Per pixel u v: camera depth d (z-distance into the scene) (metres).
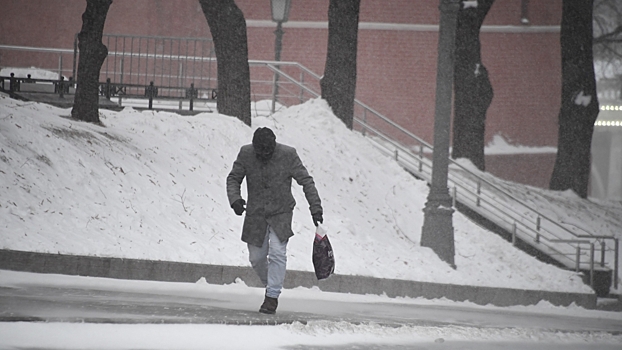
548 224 73.50
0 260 33.56
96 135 47.50
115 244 37.88
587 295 56.81
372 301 41.91
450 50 54.22
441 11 54.19
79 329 21.58
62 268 34.72
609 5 140.00
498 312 43.47
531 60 133.25
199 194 48.09
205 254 41.00
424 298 48.00
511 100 133.38
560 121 90.62
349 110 73.06
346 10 72.94
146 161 47.88
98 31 50.94
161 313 25.25
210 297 33.25
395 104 132.12
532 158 132.50
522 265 60.50
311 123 69.94
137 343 20.69
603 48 144.75
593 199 90.06
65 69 123.06
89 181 41.97
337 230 53.66
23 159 39.97
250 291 37.69
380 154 70.12
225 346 21.69
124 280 35.56
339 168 64.38
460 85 84.25
